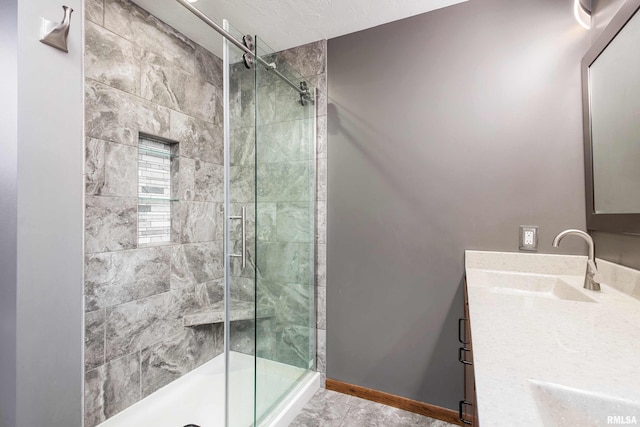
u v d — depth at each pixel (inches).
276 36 76.0
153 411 66.4
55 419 26.2
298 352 72.3
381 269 70.9
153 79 70.9
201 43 83.6
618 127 42.9
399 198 69.2
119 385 63.4
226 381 53.0
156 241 74.7
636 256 40.8
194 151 82.7
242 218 56.2
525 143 58.3
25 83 24.2
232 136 53.9
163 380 73.1
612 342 26.7
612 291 43.9
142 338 68.4
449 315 64.5
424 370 66.6
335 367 75.6
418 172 67.3
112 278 62.5
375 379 71.2
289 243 68.9
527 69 58.2
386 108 70.6
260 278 58.5
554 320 32.2
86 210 57.9
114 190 62.9
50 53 26.1
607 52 45.6
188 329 80.4
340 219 75.3
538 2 57.5
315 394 73.8
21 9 24.1
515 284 56.1
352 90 74.2
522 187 58.6
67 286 27.1
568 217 55.3
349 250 74.3
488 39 61.2
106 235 61.4
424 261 66.8
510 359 23.5
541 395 19.8
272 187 62.4
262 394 58.7
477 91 62.1
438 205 65.5
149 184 73.3
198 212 83.9
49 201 25.8
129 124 65.7
